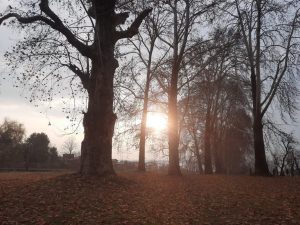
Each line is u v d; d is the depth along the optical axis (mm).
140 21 20172
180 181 22500
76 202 13633
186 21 28688
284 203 14102
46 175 24328
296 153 45531
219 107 46188
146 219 11773
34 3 18969
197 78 37781
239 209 13328
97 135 18562
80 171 19125
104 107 18688
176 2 29312
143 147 36125
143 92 36406
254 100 31188
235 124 47594
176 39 29609
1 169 52125
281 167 40000
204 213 12812
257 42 30734
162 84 34000
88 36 19688
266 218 11812
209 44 30656
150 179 22703
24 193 14641
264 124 36438
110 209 12898
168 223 11430
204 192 17359
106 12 18812
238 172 54062
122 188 16953
